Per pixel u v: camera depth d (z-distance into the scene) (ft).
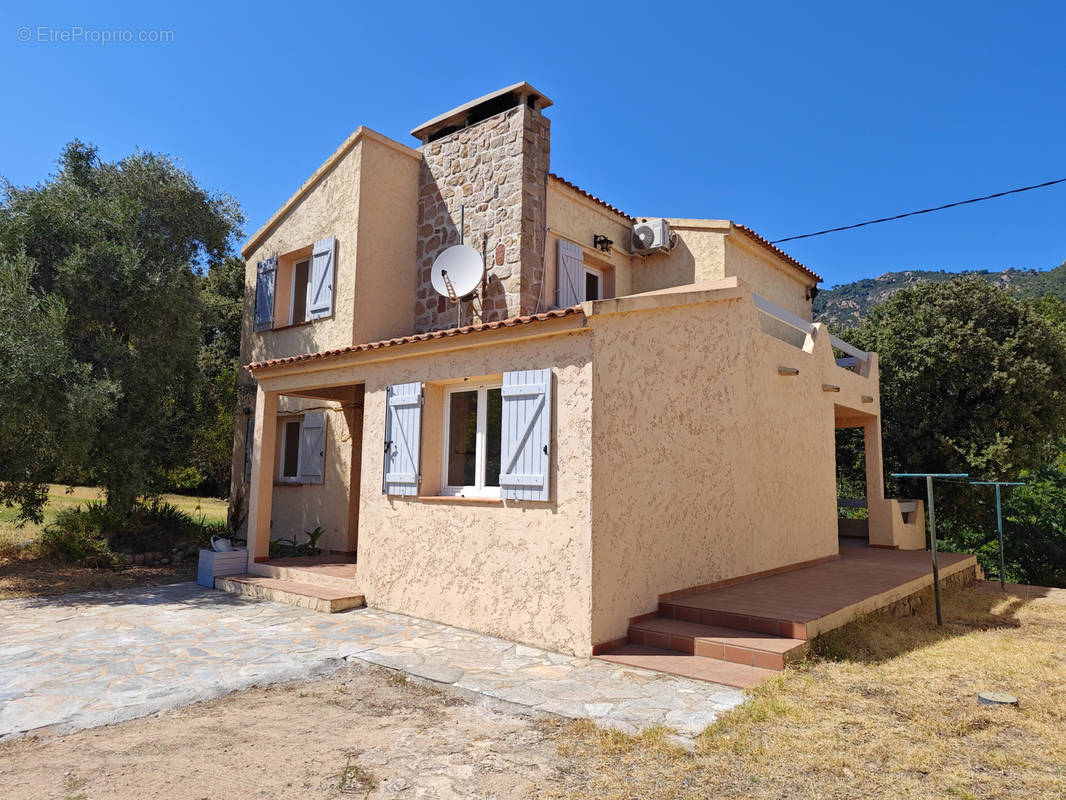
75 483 40.11
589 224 43.75
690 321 26.37
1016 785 12.01
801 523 34.94
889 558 39.27
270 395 34.65
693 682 18.08
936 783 12.06
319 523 38.96
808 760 12.92
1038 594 35.06
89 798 11.35
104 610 27.48
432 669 18.98
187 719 15.31
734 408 28.84
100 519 42.42
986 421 61.41
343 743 13.94
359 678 18.51
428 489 26.23
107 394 33.42
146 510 45.03
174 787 11.82
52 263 36.70
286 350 41.68
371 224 37.63
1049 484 69.97
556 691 17.16
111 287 37.19
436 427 26.76
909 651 21.58
